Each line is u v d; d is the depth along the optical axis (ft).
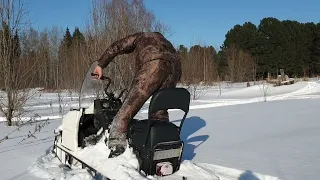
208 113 43.29
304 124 32.24
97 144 15.56
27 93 35.70
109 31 43.21
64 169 16.87
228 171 16.96
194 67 86.99
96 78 17.15
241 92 91.20
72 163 17.25
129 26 44.60
